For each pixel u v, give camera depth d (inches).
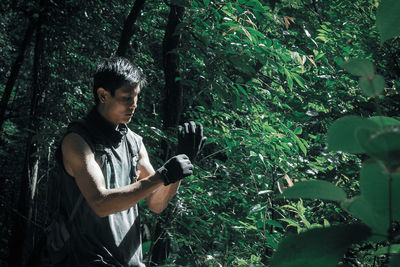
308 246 13.7
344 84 138.9
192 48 113.8
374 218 13.7
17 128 394.6
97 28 298.2
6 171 394.6
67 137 64.6
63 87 300.5
